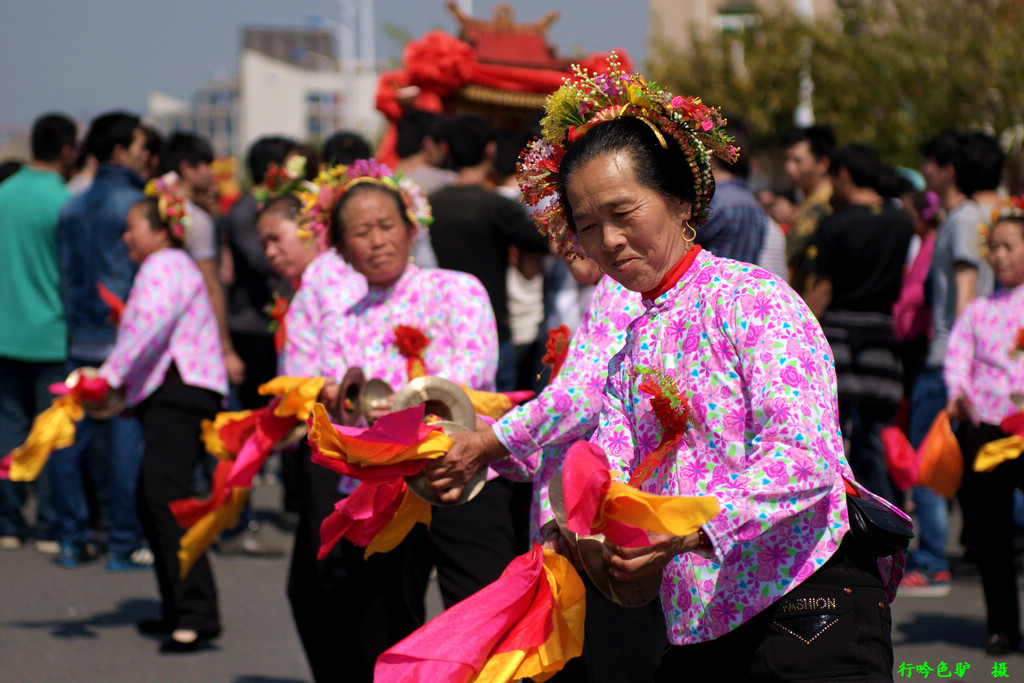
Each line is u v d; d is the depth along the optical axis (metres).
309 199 4.94
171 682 5.65
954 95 18.12
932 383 7.39
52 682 5.61
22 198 8.50
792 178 8.62
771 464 2.43
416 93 11.80
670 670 2.79
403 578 4.58
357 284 5.04
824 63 20.53
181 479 6.18
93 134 8.27
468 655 2.71
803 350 2.54
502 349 7.17
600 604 3.62
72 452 8.06
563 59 12.68
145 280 6.11
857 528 2.61
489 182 7.90
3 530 8.77
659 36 26.38
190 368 6.20
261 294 8.82
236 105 83.19
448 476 3.45
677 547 2.43
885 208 7.15
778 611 2.61
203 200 9.02
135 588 7.55
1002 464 5.74
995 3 18.39
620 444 2.88
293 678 5.75
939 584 7.17
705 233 5.51
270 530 9.26
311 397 4.72
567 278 7.48
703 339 2.64
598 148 2.65
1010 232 5.94
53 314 8.52
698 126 2.67
